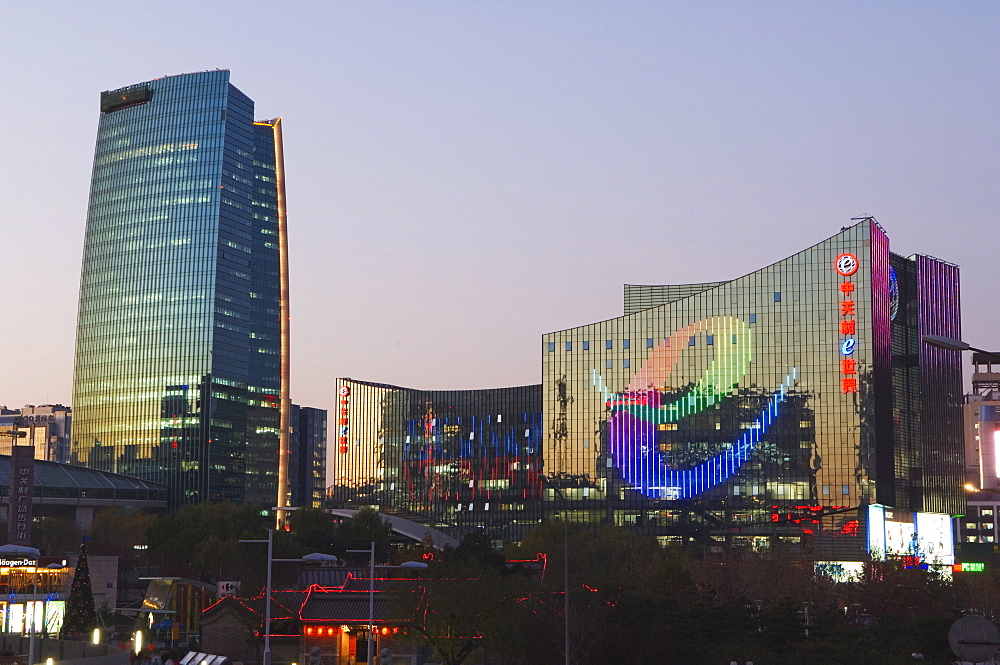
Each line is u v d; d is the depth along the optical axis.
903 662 102.00
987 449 73.88
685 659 110.69
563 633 112.56
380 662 131.25
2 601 160.88
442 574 130.50
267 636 114.25
